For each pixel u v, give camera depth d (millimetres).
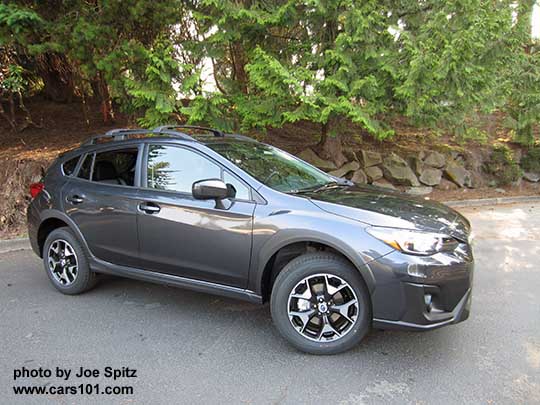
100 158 4203
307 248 3225
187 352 3139
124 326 3576
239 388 2688
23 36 5926
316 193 3490
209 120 7117
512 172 11367
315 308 3055
